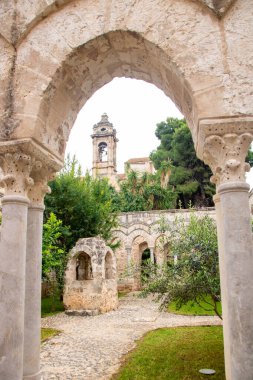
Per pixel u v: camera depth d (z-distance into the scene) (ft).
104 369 23.39
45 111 16.15
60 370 23.31
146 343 30.30
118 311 54.95
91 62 16.76
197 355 25.50
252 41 14.48
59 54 15.84
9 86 15.97
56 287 56.70
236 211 13.29
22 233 15.14
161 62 15.85
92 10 15.88
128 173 114.32
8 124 15.57
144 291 27.76
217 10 14.71
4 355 13.56
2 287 14.20
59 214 62.03
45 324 43.52
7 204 15.23
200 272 24.84
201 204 114.21
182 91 16.05
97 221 65.82
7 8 16.65
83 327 40.78
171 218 86.63
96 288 52.95
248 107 13.93
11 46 16.33
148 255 102.58
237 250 12.91
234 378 12.15
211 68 14.40
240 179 13.76
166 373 21.84
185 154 114.32
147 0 15.44
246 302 12.41
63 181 62.49
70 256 55.57
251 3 14.83
